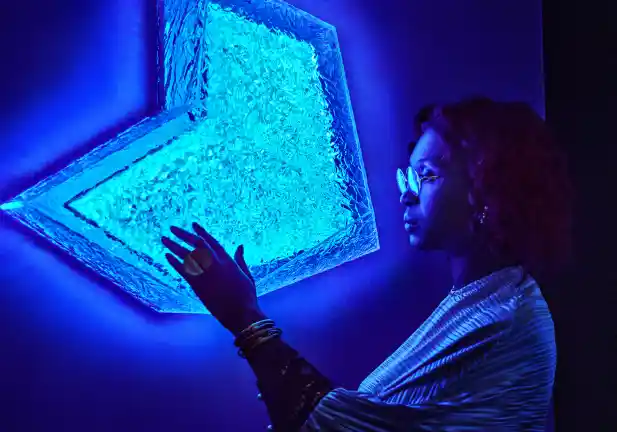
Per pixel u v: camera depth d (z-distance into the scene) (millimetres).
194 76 1322
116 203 1294
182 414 1436
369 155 1565
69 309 1364
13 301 1331
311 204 1429
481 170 1151
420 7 1613
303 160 1425
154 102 1329
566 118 1743
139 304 1415
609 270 1728
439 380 1087
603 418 1729
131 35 1396
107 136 1370
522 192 1140
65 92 1354
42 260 1349
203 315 1463
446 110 1239
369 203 1490
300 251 1433
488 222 1155
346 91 1485
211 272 1163
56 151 1344
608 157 1739
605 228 1739
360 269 1559
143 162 1304
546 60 1733
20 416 1329
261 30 1404
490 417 1064
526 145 1158
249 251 1388
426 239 1227
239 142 1369
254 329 1137
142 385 1412
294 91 1425
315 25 1457
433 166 1212
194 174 1338
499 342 1091
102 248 1304
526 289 1165
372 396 1105
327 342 1530
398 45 1593
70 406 1360
